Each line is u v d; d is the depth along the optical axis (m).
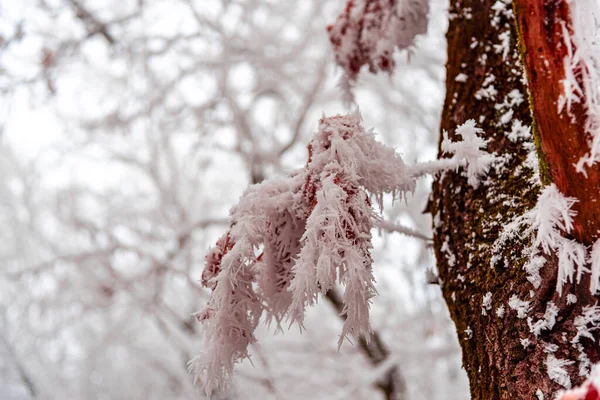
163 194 5.44
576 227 0.76
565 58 0.71
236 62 4.22
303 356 4.87
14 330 6.28
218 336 0.99
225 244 1.03
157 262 4.95
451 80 1.38
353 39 1.90
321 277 0.83
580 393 0.60
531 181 1.03
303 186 0.99
